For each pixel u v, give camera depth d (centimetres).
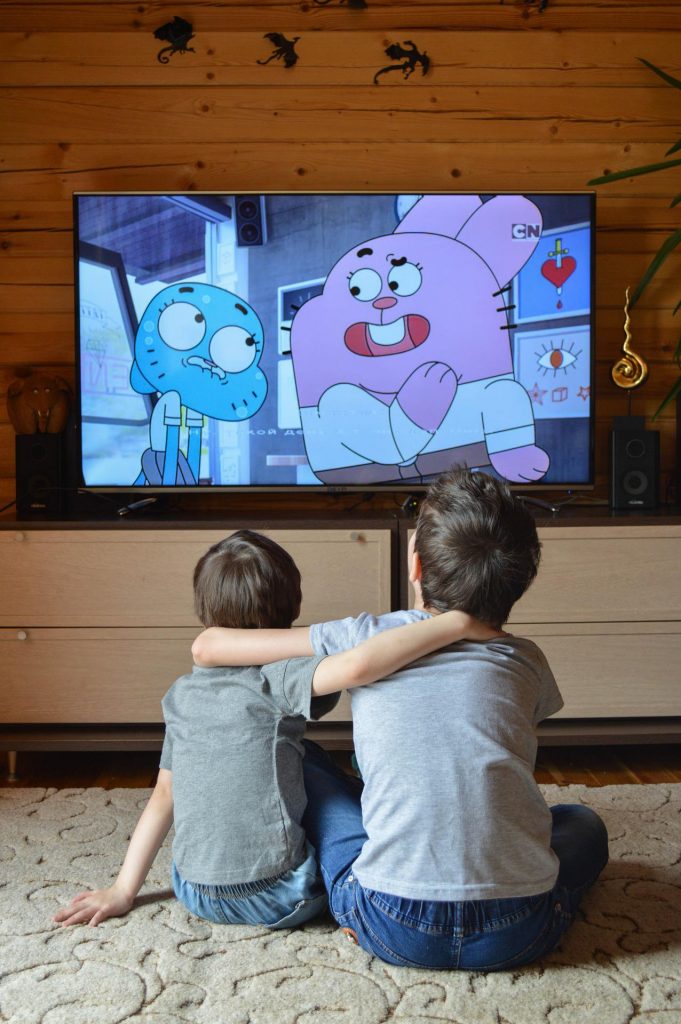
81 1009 142
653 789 235
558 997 145
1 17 297
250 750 158
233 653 158
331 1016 140
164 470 291
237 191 288
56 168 301
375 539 259
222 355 289
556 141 305
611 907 174
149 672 260
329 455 293
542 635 262
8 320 303
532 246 291
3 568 258
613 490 286
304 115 302
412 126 303
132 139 301
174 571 258
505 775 139
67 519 265
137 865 173
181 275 288
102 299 287
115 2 298
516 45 303
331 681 146
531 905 143
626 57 304
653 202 307
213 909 163
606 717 265
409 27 302
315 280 289
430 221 289
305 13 300
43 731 262
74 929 166
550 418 294
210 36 300
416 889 138
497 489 150
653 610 262
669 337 310
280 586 168
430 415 293
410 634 143
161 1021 138
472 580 144
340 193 288
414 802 139
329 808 166
